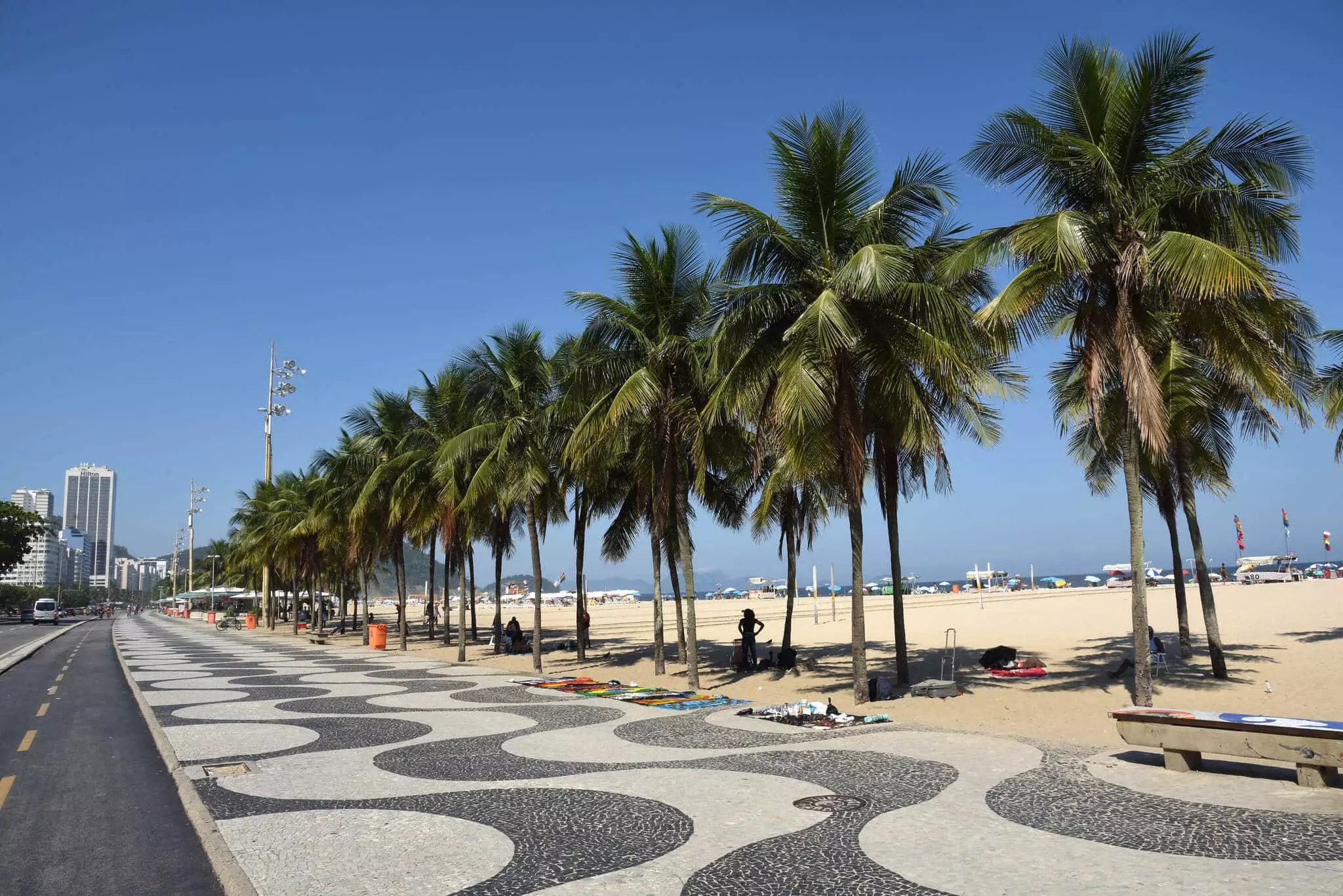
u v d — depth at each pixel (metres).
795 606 81.94
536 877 6.23
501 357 23.80
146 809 8.61
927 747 11.38
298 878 6.22
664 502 20.83
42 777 10.22
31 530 93.94
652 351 18.95
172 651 36.47
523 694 18.52
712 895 5.83
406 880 6.18
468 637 46.00
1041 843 6.86
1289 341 16.28
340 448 41.31
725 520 26.61
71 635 54.88
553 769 10.18
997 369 17.80
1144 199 13.80
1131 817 7.53
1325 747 8.01
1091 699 16.11
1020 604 62.56
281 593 92.56
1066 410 21.72
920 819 7.70
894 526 19.55
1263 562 103.25
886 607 67.62
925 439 15.93
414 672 24.78
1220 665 18.17
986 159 14.32
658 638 22.62
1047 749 11.09
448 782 9.53
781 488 21.14
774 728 13.35
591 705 16.48
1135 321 14.58
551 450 24.06
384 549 42.19
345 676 23.50
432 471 30.34
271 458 60.38
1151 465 19.64
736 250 15.60
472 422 26.55
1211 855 6.39
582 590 29.11
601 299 19.27
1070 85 14.15
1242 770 9.27
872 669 22.84
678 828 7.50
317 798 8.77
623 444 21.27
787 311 16.28
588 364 19.50
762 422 17.05
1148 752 10.56
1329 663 18.81
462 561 40.84
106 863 6.86
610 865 6.51
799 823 7.65
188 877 6.50
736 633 42.28
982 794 8.56
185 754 11.30
